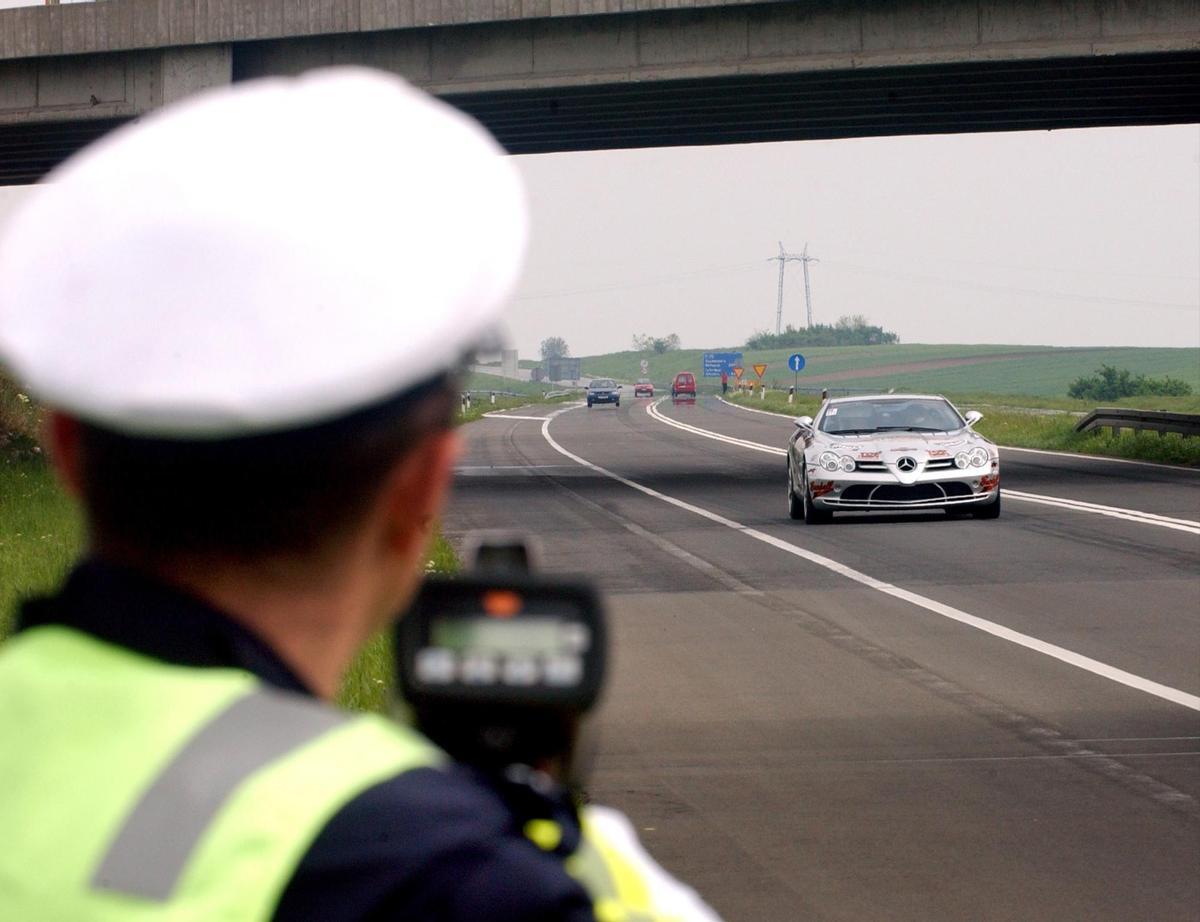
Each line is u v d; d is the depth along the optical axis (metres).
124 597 2.61
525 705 2.64
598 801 17.17
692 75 69.00
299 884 2.29
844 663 25.69
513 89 71.19
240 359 2.44
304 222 2.49
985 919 13.20
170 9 73.38
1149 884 14.09
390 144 2.62
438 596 2.64
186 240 2.47
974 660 25.83
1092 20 65.38
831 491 48.62
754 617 30.88
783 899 13.80
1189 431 81.44
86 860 2.35
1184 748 19.44
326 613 2.70
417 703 2.62
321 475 2.58
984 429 113.69
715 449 104.69
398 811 2.36
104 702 2.52
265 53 74.06
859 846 15.41
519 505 58.91
